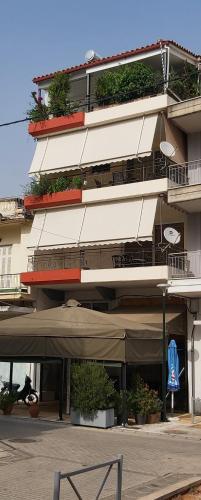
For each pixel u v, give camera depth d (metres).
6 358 17.58
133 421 16.73
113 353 15.40
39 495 8.05
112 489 8.53
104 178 24.03
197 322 18.73
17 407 19.41
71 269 22.06
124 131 22.23
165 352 16.97
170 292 19.17
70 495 8.12
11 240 25.56
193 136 22.00
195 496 8.30
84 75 24.61
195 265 20.27
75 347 15.89
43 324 16.80
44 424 15.66
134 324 17.25
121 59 23.47
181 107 20.73
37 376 23.20
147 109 21.56
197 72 20.95
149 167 22.75
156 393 16.72
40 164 24.28
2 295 23.92
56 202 23.33
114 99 23.38
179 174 21.33
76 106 24.05
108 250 23.56
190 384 19.45
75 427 15.22
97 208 22.55
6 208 27.25
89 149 23.03
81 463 10.32
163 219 22.42
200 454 11.59
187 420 17.23
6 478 9.02
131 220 21.38
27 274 23.19
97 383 15.22
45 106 24.89
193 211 21.23
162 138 22.20
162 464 10.42
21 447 11.72
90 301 23.78
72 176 24.48
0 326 17.36
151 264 22.25
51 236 23.34
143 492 8.34
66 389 18.94
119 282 21.22
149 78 22.97
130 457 11.02
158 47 22.23
